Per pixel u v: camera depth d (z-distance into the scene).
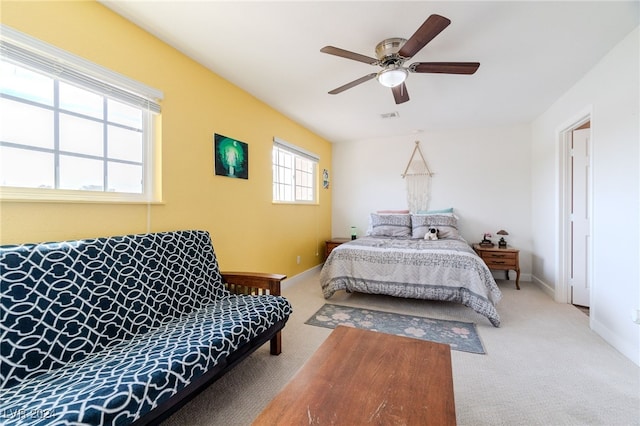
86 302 1.41
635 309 1.94
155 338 1.48
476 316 2.83
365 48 2.21
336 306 3.12
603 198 2.29
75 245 1.47
